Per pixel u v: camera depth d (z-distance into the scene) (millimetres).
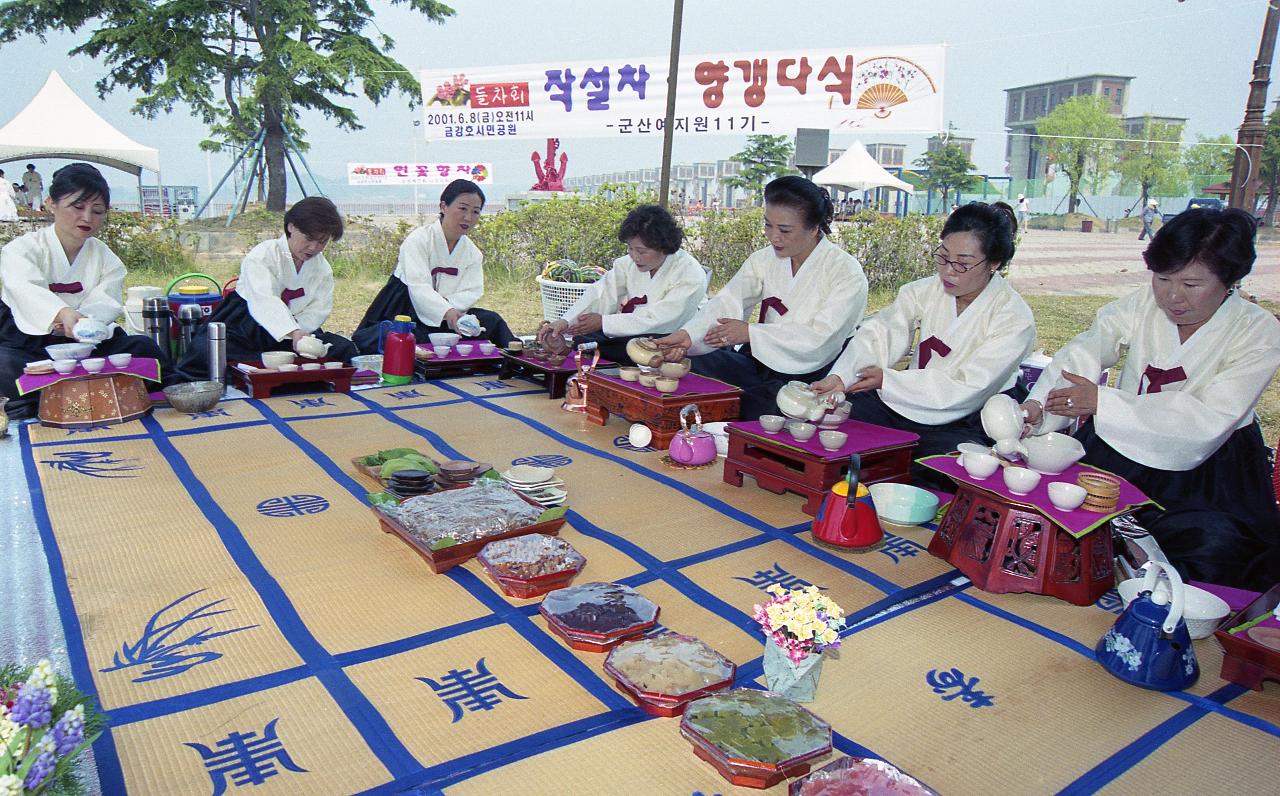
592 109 7898
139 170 11078
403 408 4453
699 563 2689
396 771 1635
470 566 2584
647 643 2053
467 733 1764
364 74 13320
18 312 4094
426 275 5633
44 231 4227
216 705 1836
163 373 4500
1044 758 1771
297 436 3875
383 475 3111
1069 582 2525
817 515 2936
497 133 8094
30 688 1292
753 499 3312
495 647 2115
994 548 2588
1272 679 2039
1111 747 1819
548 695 1914
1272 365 2838
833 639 1873
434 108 8188
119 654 2033
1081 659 2207
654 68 7594
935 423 3615
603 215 10695
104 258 4434
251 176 13469
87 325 4000
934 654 2201
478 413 4406
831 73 7098
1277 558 2662
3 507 2951
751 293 4562
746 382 4410
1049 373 3295
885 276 10297
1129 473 3080
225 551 2641
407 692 1908
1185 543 2775
